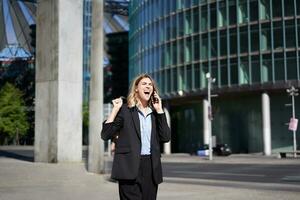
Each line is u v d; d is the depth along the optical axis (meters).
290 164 31.67
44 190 13.39
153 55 60.81
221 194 12.68
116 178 4.91
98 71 18.72
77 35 24.64
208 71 53.50
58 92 23.91
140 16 64.75
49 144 24.23
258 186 16.05
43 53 24.80
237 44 51.59
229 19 52.38
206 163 33.94
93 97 18.78
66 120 24.12
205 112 54.34
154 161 4.96
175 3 57.34
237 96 53.97
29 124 102.25
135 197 4.93
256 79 50.16
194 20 55.22
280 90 49.97
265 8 50.31
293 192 13.34
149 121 5.04
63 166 21.86
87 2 123.50
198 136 57.78
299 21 48.41
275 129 51.19
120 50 135.38
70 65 24.34
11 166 21.73
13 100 94.94
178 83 56.34
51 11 24.44
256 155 49.03
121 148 4.95
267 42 49.94
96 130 18.75
